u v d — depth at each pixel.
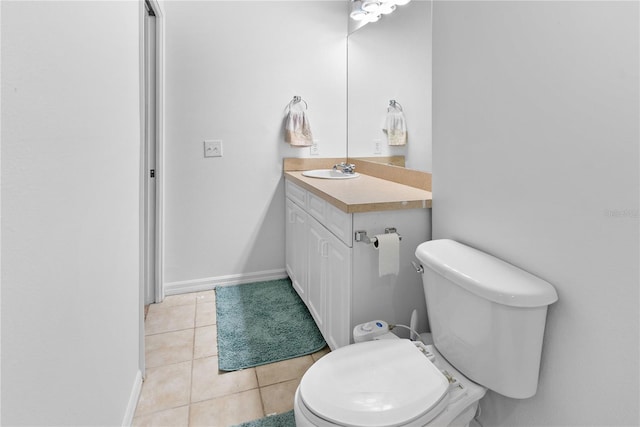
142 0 1.68
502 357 1.01
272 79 2.66
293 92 2.72
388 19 2.20
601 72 0.86
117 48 1.26
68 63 0.83
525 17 1.06
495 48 1.18
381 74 2.30
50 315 0.74
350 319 1.57
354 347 1.22
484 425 1.30
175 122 2.49
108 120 1.15
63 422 0.80
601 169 0.87
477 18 1.26
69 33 0.83
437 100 1.52
